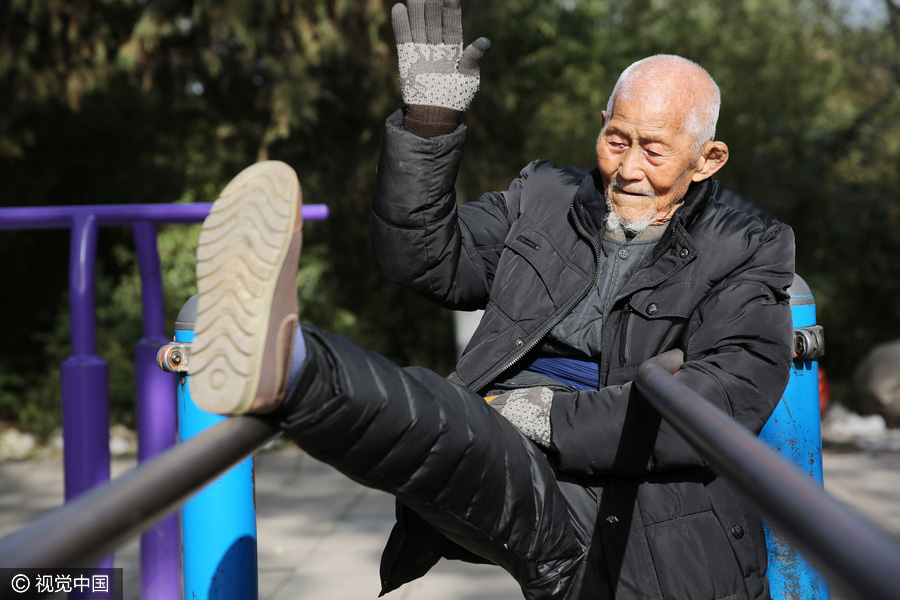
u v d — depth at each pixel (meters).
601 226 1.80
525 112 8.28
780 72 8.47
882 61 10.34
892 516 4.01
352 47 6.61
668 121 1.68
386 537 3.87
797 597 1.94
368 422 1.28
